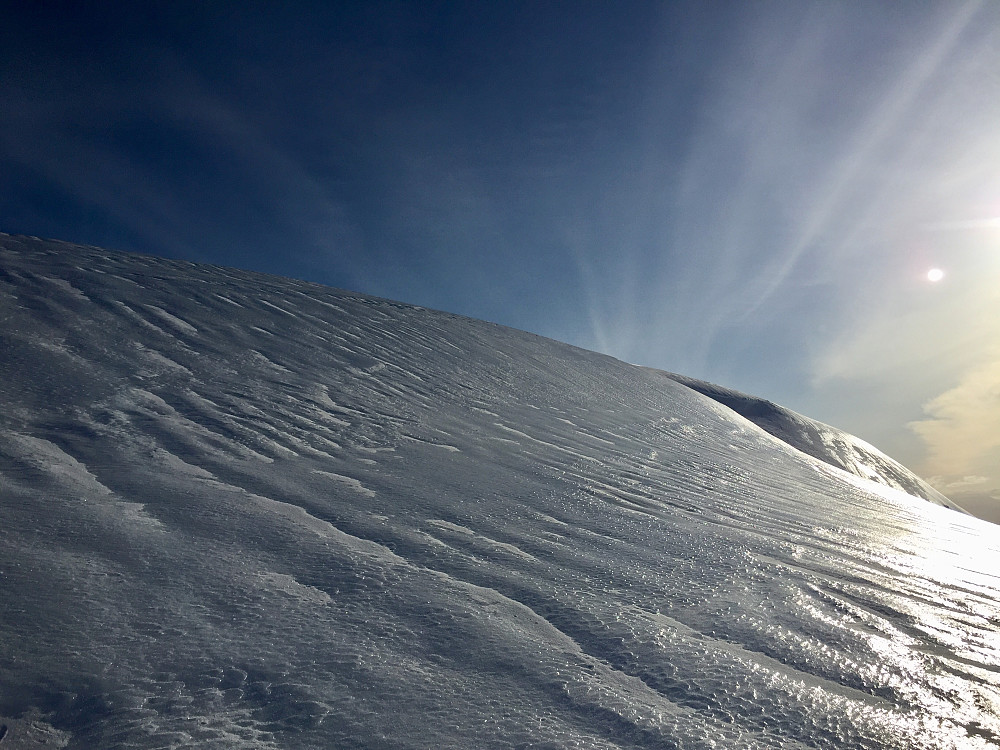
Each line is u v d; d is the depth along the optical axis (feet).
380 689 5.63
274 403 18.08
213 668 5.69
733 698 5.99
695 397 49.47
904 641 8.09
